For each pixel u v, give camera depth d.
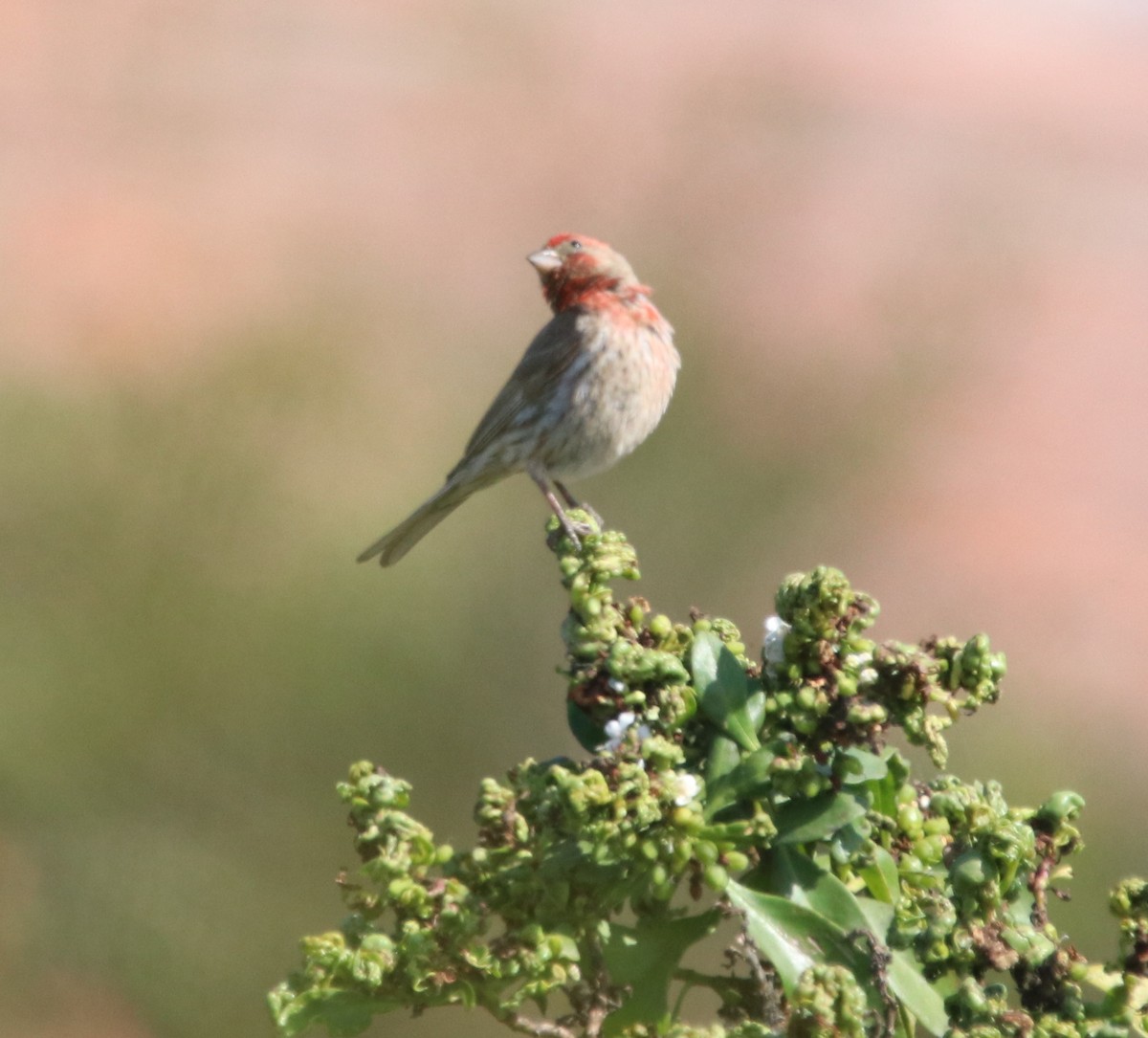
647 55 19.94
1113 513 15.51
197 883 11.41
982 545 14.44
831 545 13.47
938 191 18.45
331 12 24.08
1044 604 13.81
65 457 12.16
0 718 11.37
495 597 12.48
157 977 11.19
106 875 11.31
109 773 11.57
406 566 12.48
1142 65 28.47
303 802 11.75
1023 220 19.61
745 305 14.44
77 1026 10.91
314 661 11.91
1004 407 16.88
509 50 20.61
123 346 13.55
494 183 18.16
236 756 11.79
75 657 11.62
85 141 19.89
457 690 12.22
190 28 22.84
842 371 13.93
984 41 28.22
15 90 21.00
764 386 13.61
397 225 17.52
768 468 13.20
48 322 13.95
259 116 20.66
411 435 13.19
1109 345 18.17
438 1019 10.35
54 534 11.95
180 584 11.95
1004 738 11.91
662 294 13.91
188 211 17.70
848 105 21.27
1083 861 10.87
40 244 16.38
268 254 16.25
